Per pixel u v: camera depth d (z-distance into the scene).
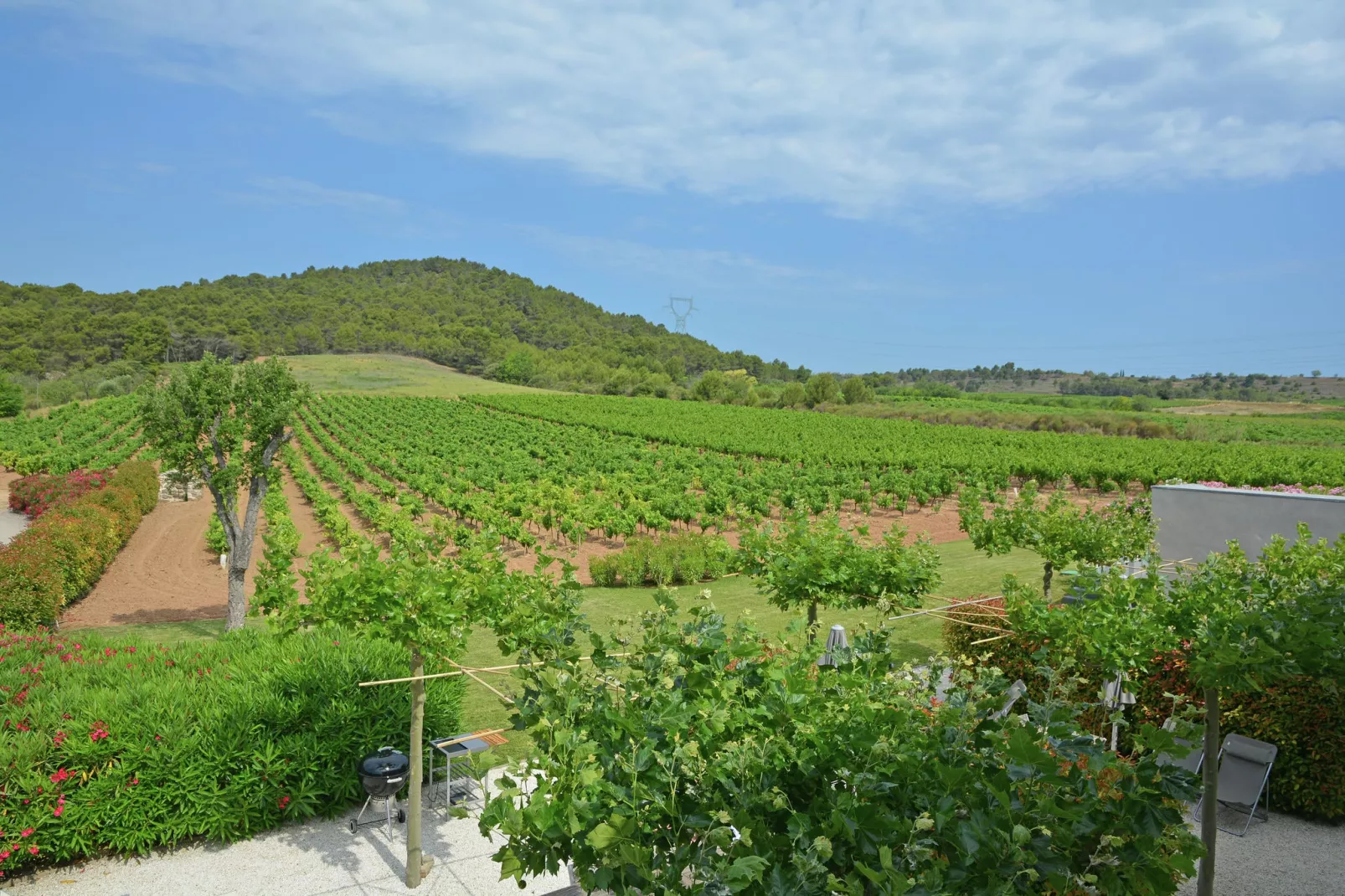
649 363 158.88
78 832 7.21
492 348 161.88
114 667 8.86
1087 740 3.63
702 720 3.87
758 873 2.92
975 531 11.85
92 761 7.29
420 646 6.72
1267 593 6.07
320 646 9.45
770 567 9.18
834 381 98.12
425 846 7.71
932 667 4.38
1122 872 3.40
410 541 7.59
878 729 3.73
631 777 3.60
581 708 4.13
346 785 8.24
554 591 6.54
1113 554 10.60
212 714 7.85
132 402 71.19
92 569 21.25
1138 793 3.54
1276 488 18.42
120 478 31.11
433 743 8.60
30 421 60.31
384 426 67.69
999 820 3.20
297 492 40.91
